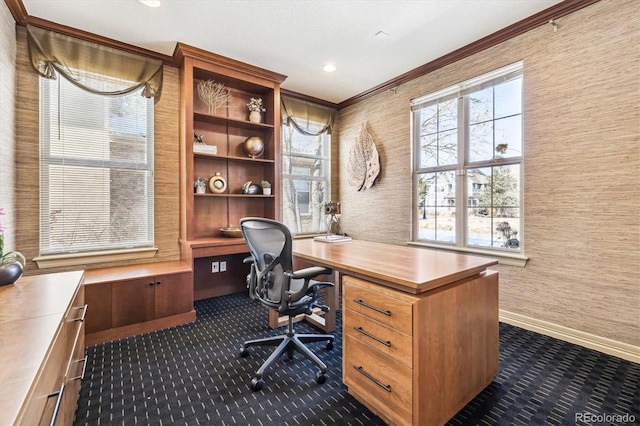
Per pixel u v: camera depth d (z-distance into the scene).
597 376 1.90
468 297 1.59
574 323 2.35
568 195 2.37
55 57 2.59
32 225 2.53
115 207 2.94
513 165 2.79
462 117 3.17
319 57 3.20
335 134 4.74
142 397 1.71
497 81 2.85
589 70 2.24
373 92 4.10
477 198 3.08
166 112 3.19
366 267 1.64
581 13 2.27
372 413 1.59
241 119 3.64
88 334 2.32
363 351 1.61
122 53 2.91
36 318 1.11
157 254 3.16
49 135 2.62
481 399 1.69
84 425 1.48
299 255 2.13
